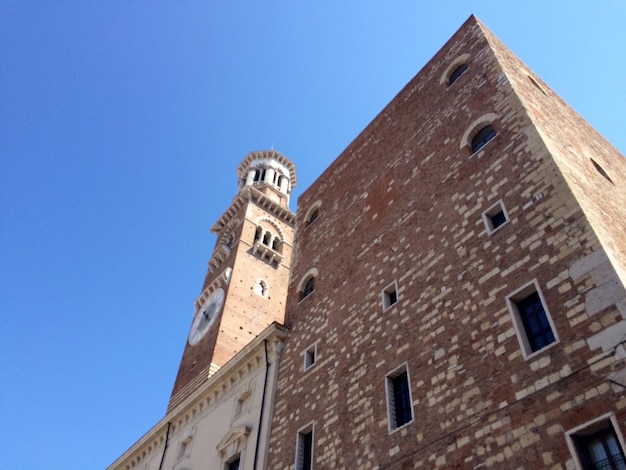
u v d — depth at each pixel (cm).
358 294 2589
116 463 4275
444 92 2830
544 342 1597
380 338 2252
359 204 3073
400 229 2545
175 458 3491
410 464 1753
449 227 2209
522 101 2238
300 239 3584
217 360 4688
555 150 2012
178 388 4959
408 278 2292
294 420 2531
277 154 7838
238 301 5275
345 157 3581
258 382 3020
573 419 1380
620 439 1262
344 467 2030
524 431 1473
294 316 3094
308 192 3834
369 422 2047
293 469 2333
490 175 2145
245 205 6469
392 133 3145
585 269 1570
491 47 2667
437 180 2462
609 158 2819
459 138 2470
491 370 1670
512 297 1748
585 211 1697
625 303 1424
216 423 3244
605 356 1395
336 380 2388
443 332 1936
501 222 1998
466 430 1634
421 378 1911
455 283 2009
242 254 5791
